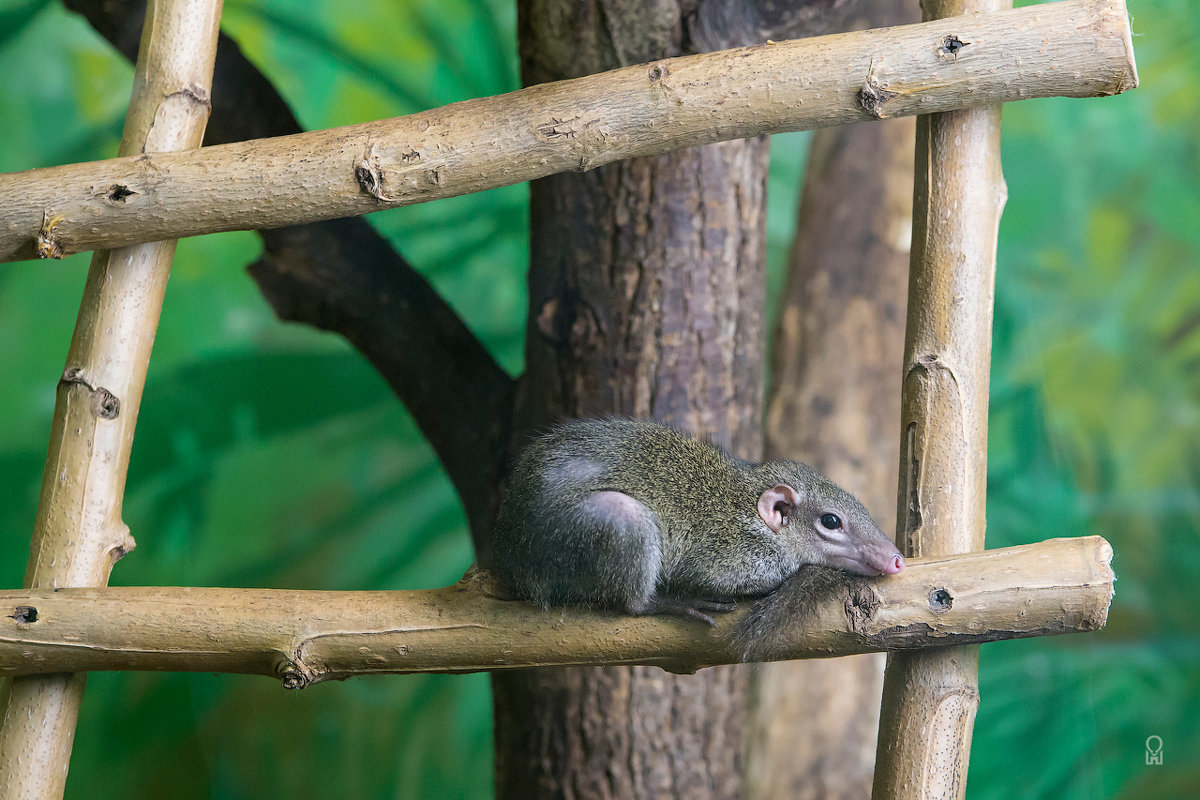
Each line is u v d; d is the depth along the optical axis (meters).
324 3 6.14
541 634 2.69
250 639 2.65
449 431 4.39
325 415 6.07
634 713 4.08
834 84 2.60
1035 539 5.58
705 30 3.56
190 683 5.72
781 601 2.62
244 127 4.13
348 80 6.12
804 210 5.43
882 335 5.20
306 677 2.64
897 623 2.48
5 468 5.67
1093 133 5.83
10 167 5.84
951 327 2.74
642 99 2.65
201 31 3.11
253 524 5.88
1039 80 2.57
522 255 6.27
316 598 2.71
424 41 6.22
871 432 5.12
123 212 2.76
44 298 5.87
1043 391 5.70
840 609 2.53
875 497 5.06
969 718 2.58
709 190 3.98
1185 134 5.73
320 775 5.75
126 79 6.08
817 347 5.21
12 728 2.80
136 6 4.17
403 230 6.14
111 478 2.94
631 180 3.93
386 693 5.92
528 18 3.79
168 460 5.81
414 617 2.68
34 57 5.93
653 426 3.43
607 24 3.58
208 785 5.65
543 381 4.11
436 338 4.40
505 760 4.28
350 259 4.30
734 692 4.33
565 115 2.66
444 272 6.15
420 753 5.86
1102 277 5.78
